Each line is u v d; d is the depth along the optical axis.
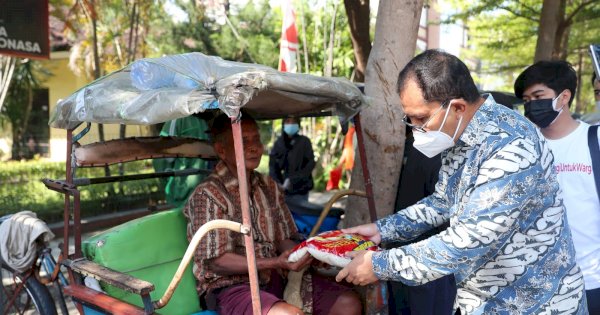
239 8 12.87
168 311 2.56
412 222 2.18
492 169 1.60
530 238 1.68
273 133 12.23
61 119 2.46
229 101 1.83
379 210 3.07
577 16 10.18
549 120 2.28
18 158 14.21
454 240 1.66
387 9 3.00
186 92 1.95
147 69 2.18
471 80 1.66
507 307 1.76
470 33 15.25
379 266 1.82
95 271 2.24
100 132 5.50
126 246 2.51
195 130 3.56
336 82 2.35
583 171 2.22
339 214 3.36
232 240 2.46
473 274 1.79
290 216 2.85
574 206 2.24
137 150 2.68
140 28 11.69
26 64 13.77
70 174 2.45
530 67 2.34
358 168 3.17
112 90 2.29
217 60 2.17
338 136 11.33
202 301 2.63
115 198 8.13
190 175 3.42
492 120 1.66
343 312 2.54
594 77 2.87
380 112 3.02
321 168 11.19
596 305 2.23
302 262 2.25
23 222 2.92
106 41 11.64
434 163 2.69
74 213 2.39
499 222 1.59
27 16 6.29
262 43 12.55
